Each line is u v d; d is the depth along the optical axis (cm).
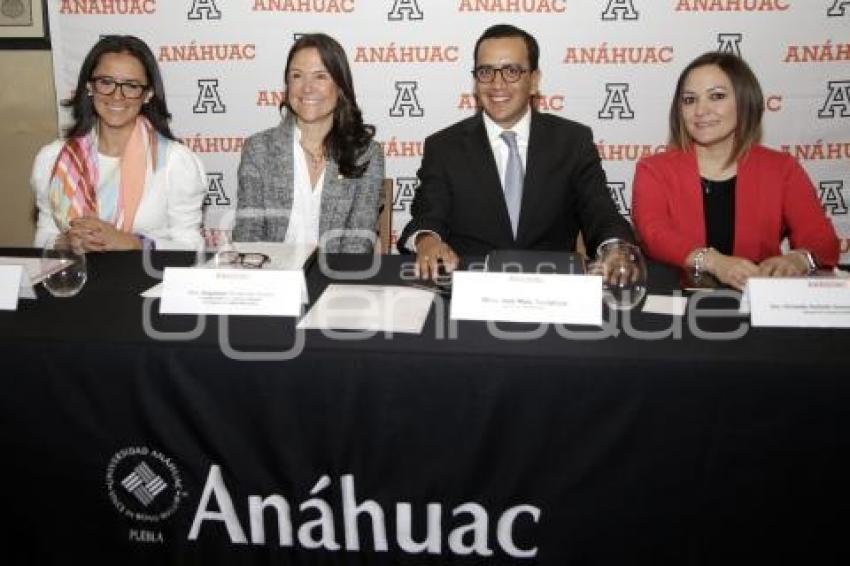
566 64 263
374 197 210
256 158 212
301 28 265
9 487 117
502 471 110
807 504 108
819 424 104
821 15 253
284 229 208
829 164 265
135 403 112
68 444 114
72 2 265
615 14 258
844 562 109
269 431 112
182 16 265
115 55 200
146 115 211
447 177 205
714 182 191
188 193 211
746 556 111
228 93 271
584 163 205
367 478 113
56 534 119
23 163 282
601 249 149
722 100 185
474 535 114
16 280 126
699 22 257
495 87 200
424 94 269
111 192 204
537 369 106
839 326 118
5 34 269
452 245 207
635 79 263
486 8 261
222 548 117
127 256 167
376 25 264
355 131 212
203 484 114
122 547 119
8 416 114
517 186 205
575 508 111
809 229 183
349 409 110
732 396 104
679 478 108
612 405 106
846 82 258
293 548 117
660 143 268
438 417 109
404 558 116
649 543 112
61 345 111
